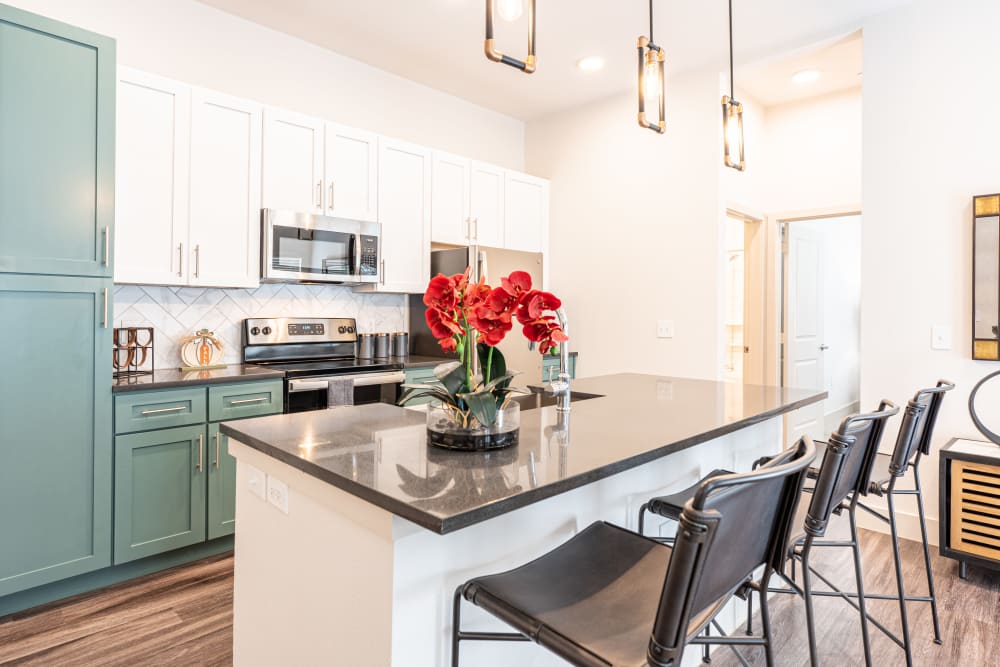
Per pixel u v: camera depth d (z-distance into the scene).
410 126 3.94
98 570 2.30
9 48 1.99
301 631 1.30
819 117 3.97
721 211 3.61
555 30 3.18
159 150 2.56
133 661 1.82
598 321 4.20
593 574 1.17
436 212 3.69
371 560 1.09
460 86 4.02
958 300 2.79
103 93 2.21
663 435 1.50
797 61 3.45
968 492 2.48
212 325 3.06
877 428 1.59
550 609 1.04
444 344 1.30
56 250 2.10
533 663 1.36
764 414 1.85
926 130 2.87
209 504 2.54
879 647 1.97
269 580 1.41
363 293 3.68
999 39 2.67
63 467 2.14
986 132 2.71
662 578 1.16
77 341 2.16
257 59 3.18
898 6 2.92
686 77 3.73
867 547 2.84
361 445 1.34
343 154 3.22
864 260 3.06
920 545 2.86
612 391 2.35
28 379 2.05
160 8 2.84
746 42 3.30
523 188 4.29
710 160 3.62
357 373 3.05
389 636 1.06
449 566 1.16
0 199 1.98
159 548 2.39
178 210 2.62
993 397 2.70
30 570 2.07
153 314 2.86
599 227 4.21
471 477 1.09
